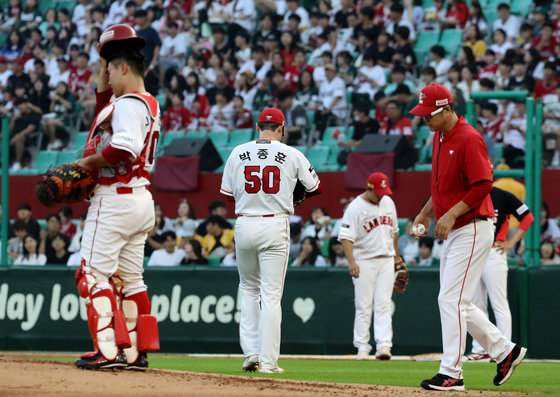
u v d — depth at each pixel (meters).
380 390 18.92
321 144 45.28
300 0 65.25
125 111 18.23
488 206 20.56
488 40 58.78
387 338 35.47
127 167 18.62
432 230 41.34
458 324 20.31
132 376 17.81
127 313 19.39
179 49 62.59
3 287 43.44
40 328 42.78
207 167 46.12
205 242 43.53
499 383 21.25
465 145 20.06
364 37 58.06
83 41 68.12
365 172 43.50
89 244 18.58
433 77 52.81
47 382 16.08
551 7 58.62
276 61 57.34
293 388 17.95
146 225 19.25
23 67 65.19
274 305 24.44
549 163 39.34
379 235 35.47
